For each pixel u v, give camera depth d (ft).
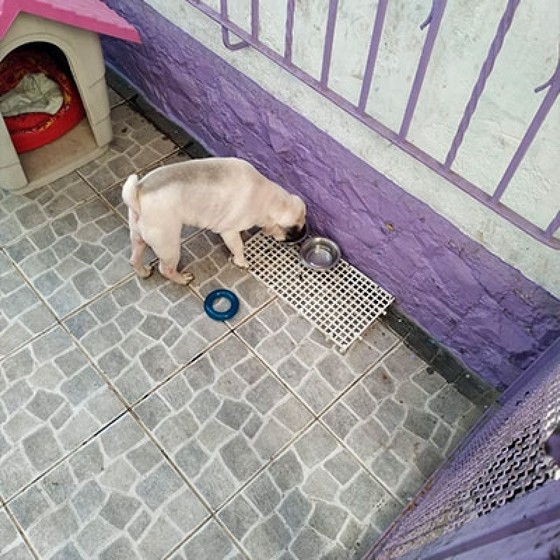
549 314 4.71
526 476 2.45
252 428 5.41
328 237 6.43
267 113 5.90
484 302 5.16
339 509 5.06
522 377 4.83
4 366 5.60
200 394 5.57
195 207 5.22
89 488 5.05
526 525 1.96
